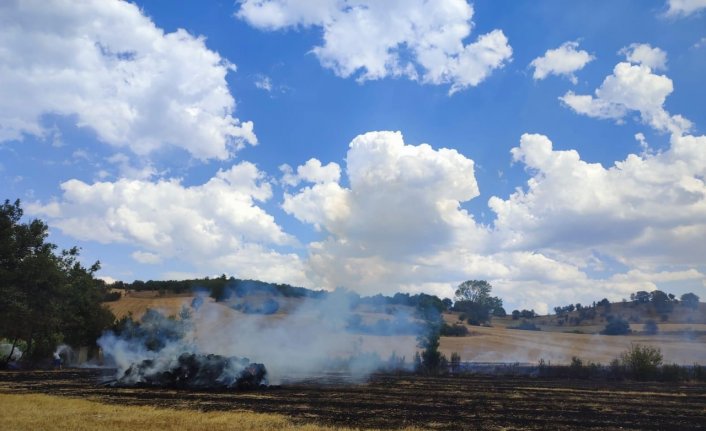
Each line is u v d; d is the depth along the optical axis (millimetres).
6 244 50938
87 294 69375
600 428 24875
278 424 23906
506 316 177125
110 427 22375
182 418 25078
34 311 51500
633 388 44000
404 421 25812
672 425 25938
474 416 27797
